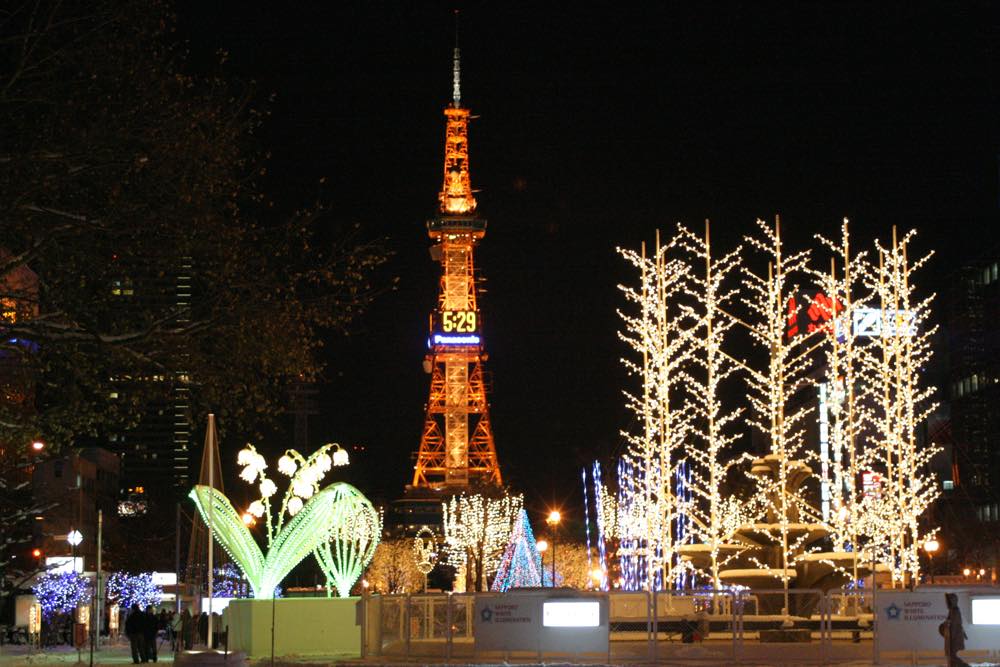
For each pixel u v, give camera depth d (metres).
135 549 106.44
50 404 30.84
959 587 31.28
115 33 27.20
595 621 30.75
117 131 26.33
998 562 113.50
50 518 71.75
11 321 28.20
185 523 111.75
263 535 83.75
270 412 28.95
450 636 32.00
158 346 27.53
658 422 53.19
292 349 28.36
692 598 40.34
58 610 65.25
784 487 46.53
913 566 56.03
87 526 108.31
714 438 52.78
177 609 60.66
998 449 125.25
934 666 30.55
